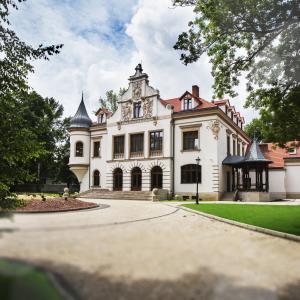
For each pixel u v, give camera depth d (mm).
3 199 9109
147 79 31281
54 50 8945
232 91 11805
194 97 29016
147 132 30375
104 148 34312
